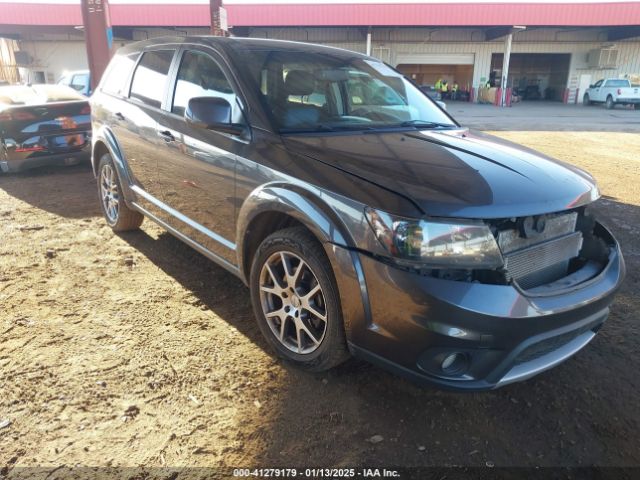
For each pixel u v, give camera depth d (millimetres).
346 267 2238
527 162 2631
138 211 4289
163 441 2211
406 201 2105
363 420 2383
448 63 32531
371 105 3408
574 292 2299
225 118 2832
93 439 2203
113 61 4730
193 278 3852
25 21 25938
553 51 32594
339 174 2367
